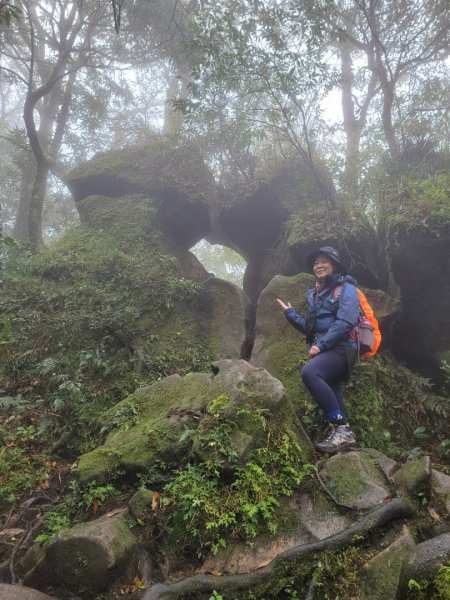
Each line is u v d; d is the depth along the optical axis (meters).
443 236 5.66
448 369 4.79
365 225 6.57
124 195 7.74
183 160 7.93
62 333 5.42
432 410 4.90
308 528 2.79
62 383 4.78
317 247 6.43
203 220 7.86
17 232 10.34
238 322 5.81
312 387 3.57
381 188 6.84
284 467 3.08
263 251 8.32
